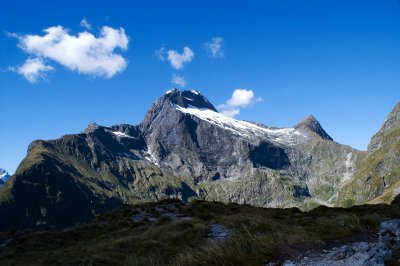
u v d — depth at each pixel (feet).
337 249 36.40
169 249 89.92
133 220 154.20
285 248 38.17
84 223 167.12
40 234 140.97
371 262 32.19
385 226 43.04
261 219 106.63
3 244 137.08
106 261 84.43
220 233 96.99
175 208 173.78
